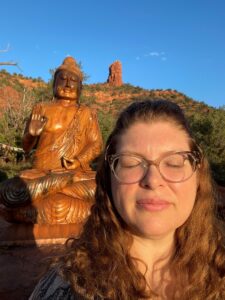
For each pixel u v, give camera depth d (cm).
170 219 38
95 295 36
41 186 166
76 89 190
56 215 166
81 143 187
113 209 41
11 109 618
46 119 184
